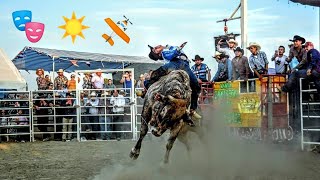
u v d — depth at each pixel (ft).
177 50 24.97
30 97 48.44
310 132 33.17
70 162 29.12
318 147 32.60
